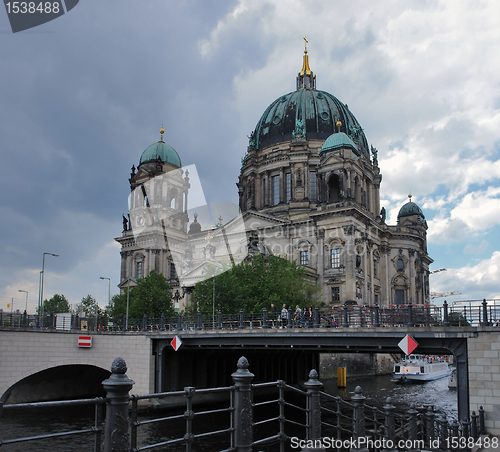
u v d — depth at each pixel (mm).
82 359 64250
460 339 40469
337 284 101688
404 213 153375
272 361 80000
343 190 105875
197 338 58969
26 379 64500
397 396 75188
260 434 45469
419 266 124000
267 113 135500
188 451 10867
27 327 64812
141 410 59062
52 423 47875
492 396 38062
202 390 11336
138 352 63500
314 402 14711
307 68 149875
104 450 9133
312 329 48938
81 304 141750
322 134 125250
